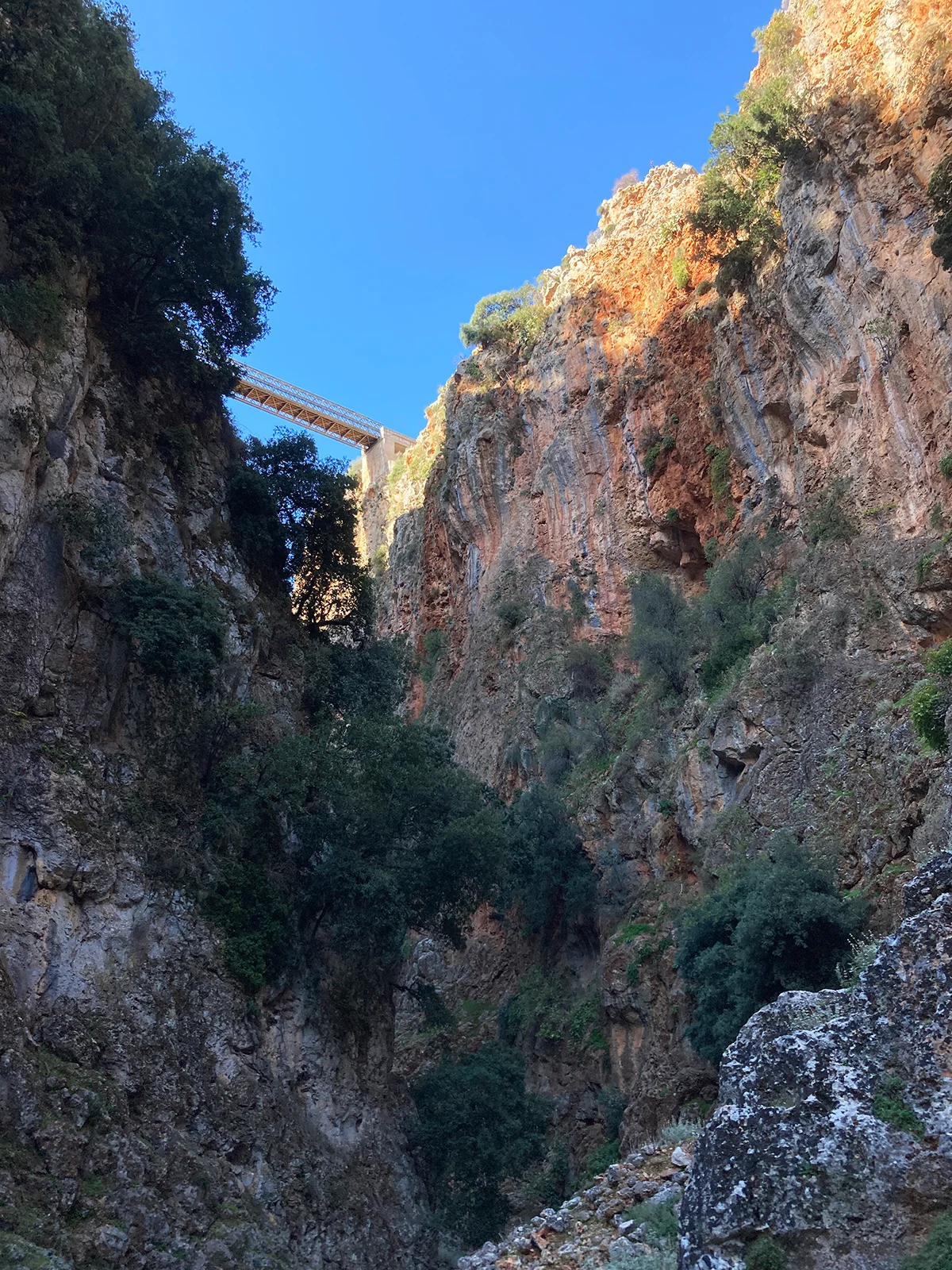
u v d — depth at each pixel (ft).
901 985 21.09
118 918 67.41
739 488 133.28
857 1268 17.65
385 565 253.24
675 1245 27.30
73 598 73.56
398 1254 74.54
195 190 88.12
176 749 77.46
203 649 78.48
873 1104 19.56
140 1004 65.05
